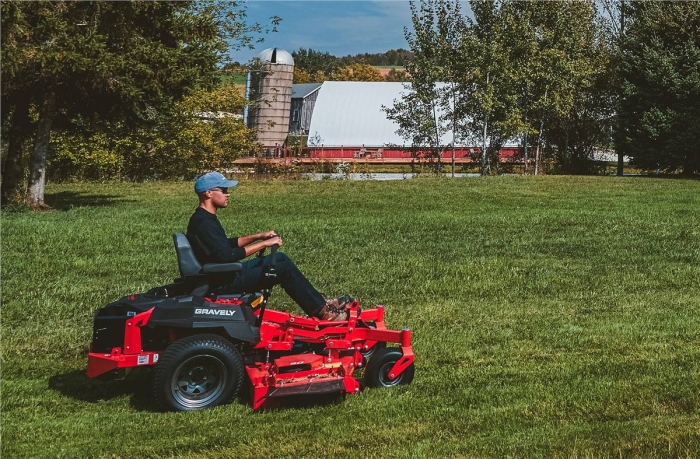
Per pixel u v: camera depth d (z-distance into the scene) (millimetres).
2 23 16047
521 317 8984
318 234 15102
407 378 6449
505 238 14859
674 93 33094
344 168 34531
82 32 17828
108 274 11211
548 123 37938
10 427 5539
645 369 6805
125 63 17391
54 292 9977
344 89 49125
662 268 11945
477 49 34000
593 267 12039
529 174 35562
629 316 9000
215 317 5863
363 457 4879
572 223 16906
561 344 7773
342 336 6355
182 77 18266
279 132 48188
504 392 6176
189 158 30797
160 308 5840
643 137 34406
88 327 8430
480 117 35625
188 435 5324
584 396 6035
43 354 7473
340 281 10883
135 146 29688
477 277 11234
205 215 6176
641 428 5215
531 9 34969
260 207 20453
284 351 6305
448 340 7906
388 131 46906
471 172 39094
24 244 13484
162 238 14461
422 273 11438
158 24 18922
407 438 5223
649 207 20234
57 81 17922
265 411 5781
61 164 29391
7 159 20125
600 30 40000
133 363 5812
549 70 33875
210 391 5855
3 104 19203
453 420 5551
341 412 5746
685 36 34250
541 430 5293
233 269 5996
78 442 5254
